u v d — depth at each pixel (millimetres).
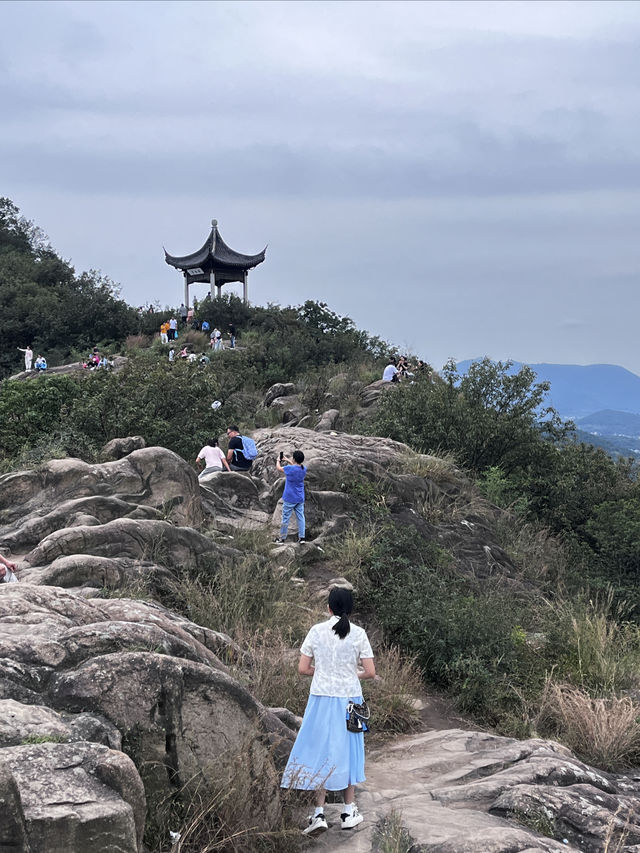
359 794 5957
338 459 14906
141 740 4590
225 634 8133
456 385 19969
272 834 4750
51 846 3602
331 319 43344
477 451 18719
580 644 10656
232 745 5023
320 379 28906
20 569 8539
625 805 5930
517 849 4832
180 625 7180
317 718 5367
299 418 25078
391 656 9547
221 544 11086
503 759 6645
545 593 13930
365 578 11562
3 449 15672
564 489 17953
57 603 5590
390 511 14078
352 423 23703
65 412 16359
